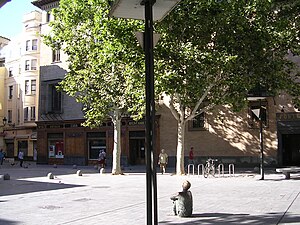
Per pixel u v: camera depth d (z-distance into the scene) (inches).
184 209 374.9
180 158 946.7
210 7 807.1
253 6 829.2
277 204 450.9
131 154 1446.9
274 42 853.2
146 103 214.5
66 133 1614.2
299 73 979.9
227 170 1130.7
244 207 431.5
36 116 2052.2
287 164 1205.1
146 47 218.7
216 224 334.6
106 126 1492.4
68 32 1005.2
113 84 967.6
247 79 865.5
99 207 454.3
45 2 1739.7
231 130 1245.1
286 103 1171.3
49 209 444.5
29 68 2073.1
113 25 800.9
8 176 888.9
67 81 1036.5
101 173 1075.3
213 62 781.9
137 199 522.6
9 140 2162.9
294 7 908.0
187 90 844.6
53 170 1255.5
